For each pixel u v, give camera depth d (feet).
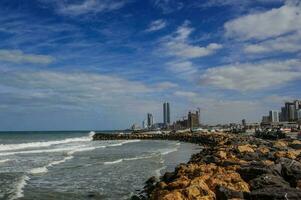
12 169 104.58
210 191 46.19
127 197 65.98
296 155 83.71
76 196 67.21
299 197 41.60
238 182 49.67
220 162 74.74
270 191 43.68
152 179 77.25
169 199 43.21
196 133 328.90
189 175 64.64
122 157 144.77
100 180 85.15
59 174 94.84
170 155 152.46
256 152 93.45
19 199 64.39
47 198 65.36
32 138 390.42
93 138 399.44
